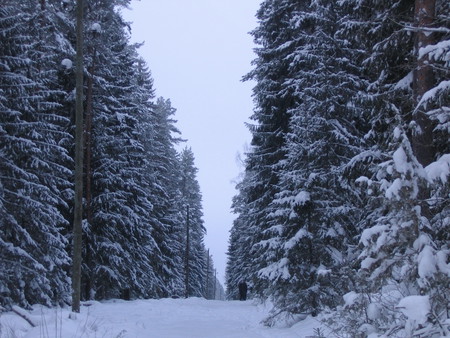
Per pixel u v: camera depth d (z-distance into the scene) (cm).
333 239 1416
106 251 2358
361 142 1499
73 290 1487
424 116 900
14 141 1596
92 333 1079
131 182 2528
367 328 664
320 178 1426
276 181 2133
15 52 1631
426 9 923
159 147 4272
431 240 640
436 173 673
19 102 1634
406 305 553
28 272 1580
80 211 1525
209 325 1548
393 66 1111
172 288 3997
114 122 2539
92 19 1983
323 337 941
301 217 1464
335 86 1459
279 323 1477
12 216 1577
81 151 1545
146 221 2864
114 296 2848
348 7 1182
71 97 2262
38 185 1648
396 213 652
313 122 1482
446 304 583
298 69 1891
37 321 1081
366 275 665
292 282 1405
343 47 1538
